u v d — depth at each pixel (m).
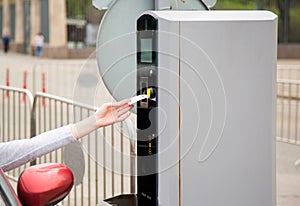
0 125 11.16
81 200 5.87
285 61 32.66
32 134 6.67
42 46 35.69
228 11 3.59
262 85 3.57
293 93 16.50
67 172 2.84
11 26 44.53
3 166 2.96
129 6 3.80
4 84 19.17
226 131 3.53
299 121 12.61
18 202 2.71
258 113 3.58
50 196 2.78
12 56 37.25
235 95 3.53
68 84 19.05
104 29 3.78
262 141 3.61
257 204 3.64
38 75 21.69
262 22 3.54
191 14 3.47
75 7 34.81
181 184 3.48
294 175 7.80
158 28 3.38
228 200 3.58
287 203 6.48
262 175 3.63
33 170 2.83
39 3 37.38
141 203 3.63
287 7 34.84
